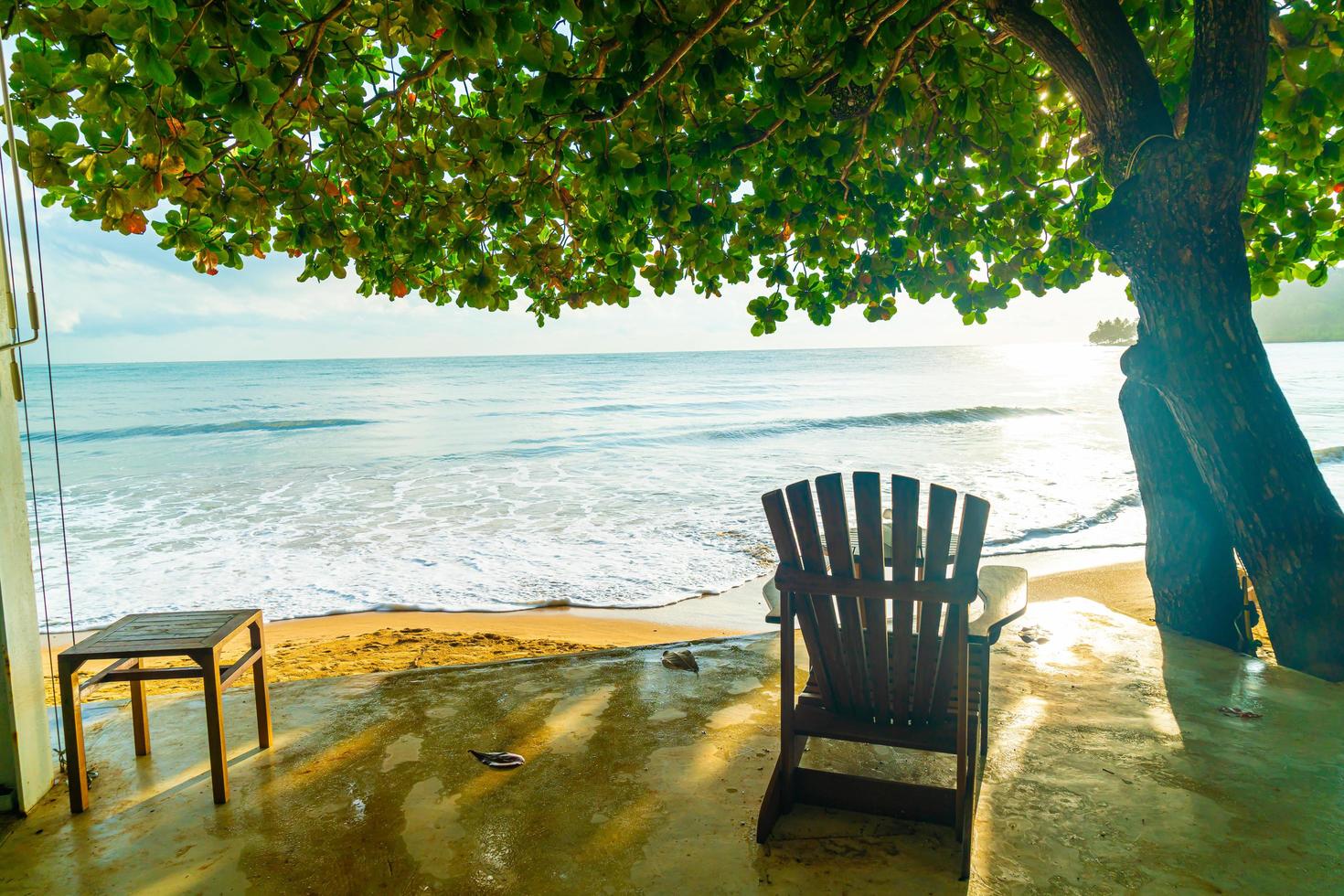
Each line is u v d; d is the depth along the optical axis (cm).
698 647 497
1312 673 432
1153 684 418
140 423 3762
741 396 5219
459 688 430
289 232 523
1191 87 424
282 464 2452
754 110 482
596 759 341
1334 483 1653
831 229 627
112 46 313
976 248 662
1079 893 243
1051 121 632
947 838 275
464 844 276
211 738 306
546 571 1189
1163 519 528
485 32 282
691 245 522
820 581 272
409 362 12088
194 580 1145
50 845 282
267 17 288
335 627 916
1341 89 432
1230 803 295
